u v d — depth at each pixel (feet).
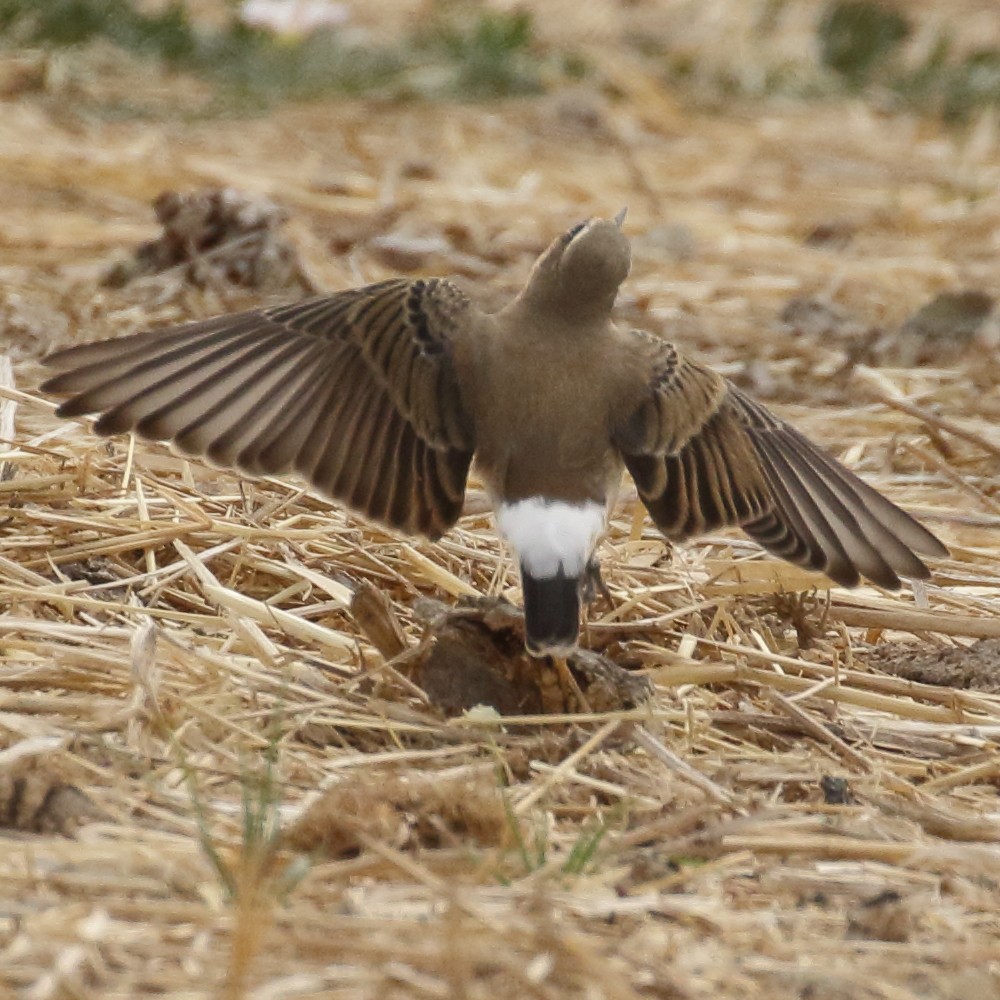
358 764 34.55
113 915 27.58
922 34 109.60
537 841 31.04
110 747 33.32
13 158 77.41
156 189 76.95
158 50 93.25
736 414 37.63
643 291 69.77
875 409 59.47
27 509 43.19
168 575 41.57
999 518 49.75
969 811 35.45
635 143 91.71
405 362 36.14
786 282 72.23
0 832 30.60
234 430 34.96
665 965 27.66
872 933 29.37
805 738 37.96
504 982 26.61
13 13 92.94
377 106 92.32
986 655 41.81
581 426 35.94
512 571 44.16
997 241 80.69
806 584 43.39
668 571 44.32
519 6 109.70
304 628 39.65
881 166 91.09
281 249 65.92
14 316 59.06
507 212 78.33
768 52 105.50
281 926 27.50
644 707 37.22
